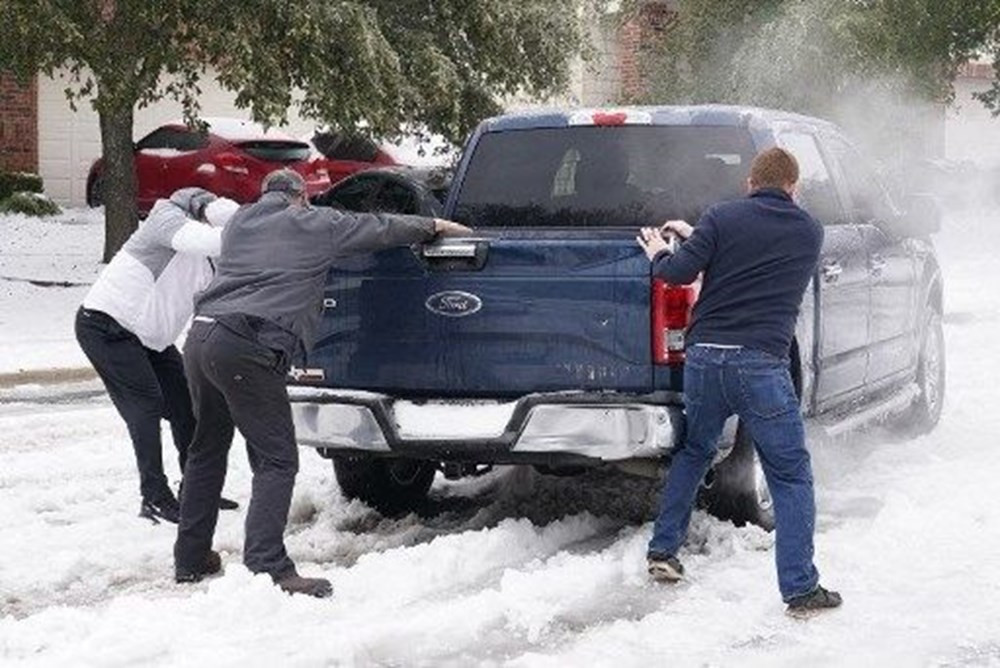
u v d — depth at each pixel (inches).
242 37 733.3
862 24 1115.9
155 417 370.9
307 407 341.1
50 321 754.8
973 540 338.6
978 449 450.6
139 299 366.9
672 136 365.7
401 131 884.6
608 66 1364.4
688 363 301.0
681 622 284.4
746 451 341.7
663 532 309.9
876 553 329.7
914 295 454.0
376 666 260.7
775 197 299.4
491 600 293.6
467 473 384.2
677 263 298.4
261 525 303.1
